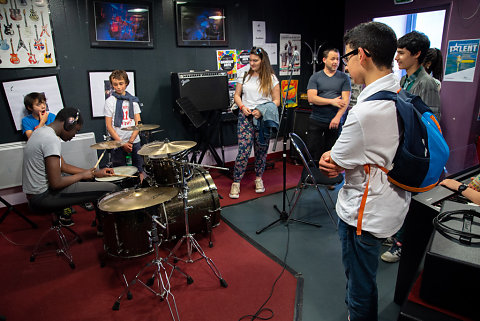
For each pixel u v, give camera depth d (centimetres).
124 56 376
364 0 448
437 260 102
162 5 388
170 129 423
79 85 356
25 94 329
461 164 241
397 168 123
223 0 426
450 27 367
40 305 207
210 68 438
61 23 336
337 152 126
